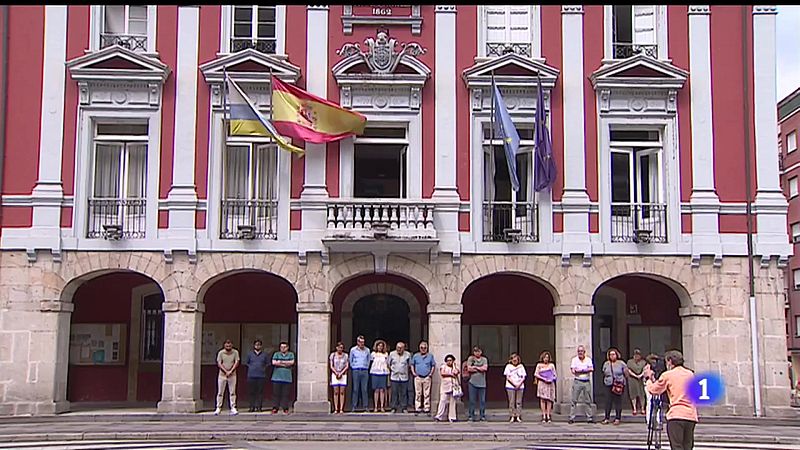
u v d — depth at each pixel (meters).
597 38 21.48
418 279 20.73
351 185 20.97
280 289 23.56
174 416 19.52
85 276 20.70
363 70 21.17
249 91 21.09
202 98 21.06
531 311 23.88
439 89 21.22
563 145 21.12
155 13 21.23
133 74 20.77
